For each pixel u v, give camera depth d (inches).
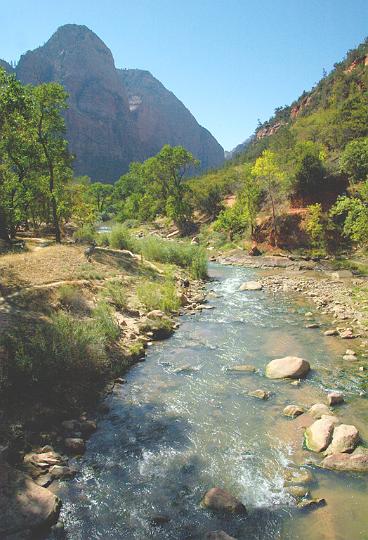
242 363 541.0
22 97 978.1
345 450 331.3
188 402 431.5
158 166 2775.6
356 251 1507.1
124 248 1343.5
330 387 462.9
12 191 1197.7
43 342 431.5
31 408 376.8
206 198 2600.9
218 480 306.5
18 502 265.6
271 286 1099.9
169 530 258.4
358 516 267.1
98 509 276.4
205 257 1328.7
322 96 4692.4
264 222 1758.1
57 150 1184.2
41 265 825.5
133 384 475.5
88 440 360.2
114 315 662.5
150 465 324.5
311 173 1711.4
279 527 259.1
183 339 641.6
